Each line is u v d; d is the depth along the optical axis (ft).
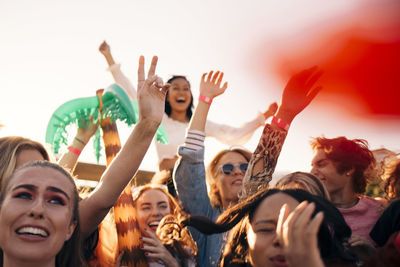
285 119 9.66
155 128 8.57
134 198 12.27
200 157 10.34
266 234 6.69
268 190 7.26
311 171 11.32
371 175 11.50
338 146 11.14
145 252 10.23
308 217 5.16
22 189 7.15
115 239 9.89
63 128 9.75
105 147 10.06
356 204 10.93
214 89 10.74
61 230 7.23
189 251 10.52
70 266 7.78
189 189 10.19
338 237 7.10
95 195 8.36
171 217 10.55
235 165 11.76
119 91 9.94
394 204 9.10
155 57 8.82
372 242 10.05
